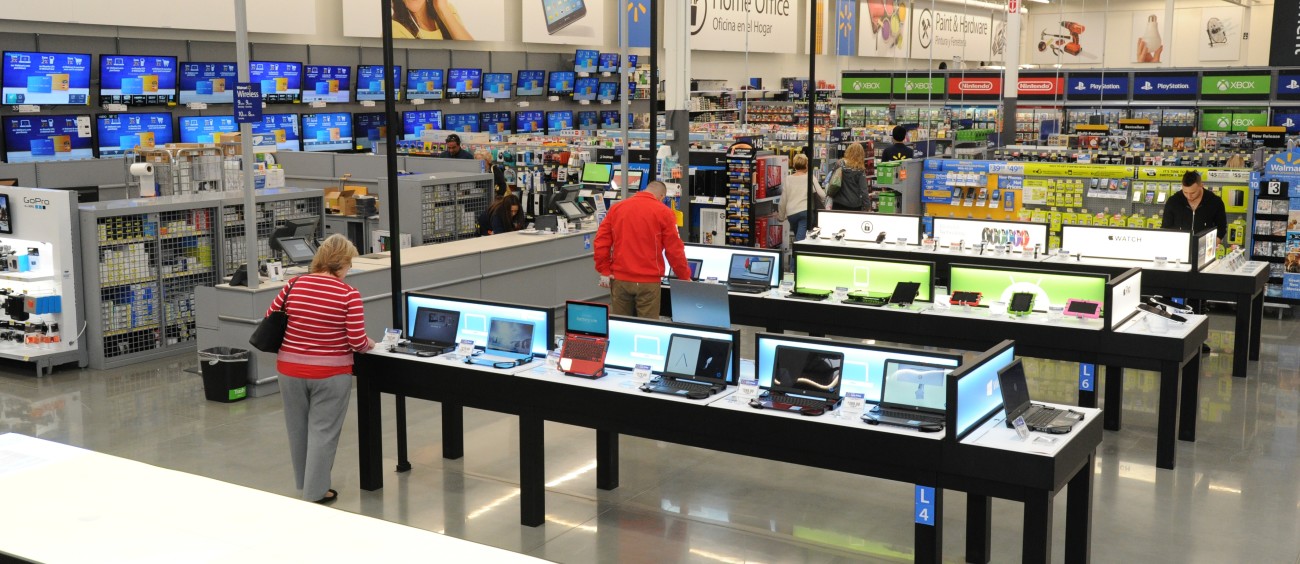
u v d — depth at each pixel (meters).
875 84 21.36
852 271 7.51
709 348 5.12
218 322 8.10
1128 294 6.66
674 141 12.15
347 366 5.59
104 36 14.78
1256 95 17.80
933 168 12.73
